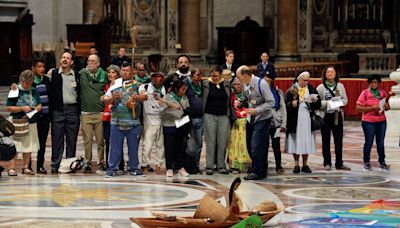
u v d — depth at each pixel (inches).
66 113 629.6
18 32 1406.3
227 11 1648.6
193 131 619.5
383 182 593.0
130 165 617.6
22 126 608.7
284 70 1273.4
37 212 475.5
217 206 413.1
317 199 522.3
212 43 1646.2
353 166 673.0
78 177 608.4
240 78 598.5
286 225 437.4
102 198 520.1
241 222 390.9
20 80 613.3
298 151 630.5
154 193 539.2
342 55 1654.8
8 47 1414.9
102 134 633.0
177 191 547.5
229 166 634.8
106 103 607.5
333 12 1704.0
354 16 1699.1
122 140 611.8
